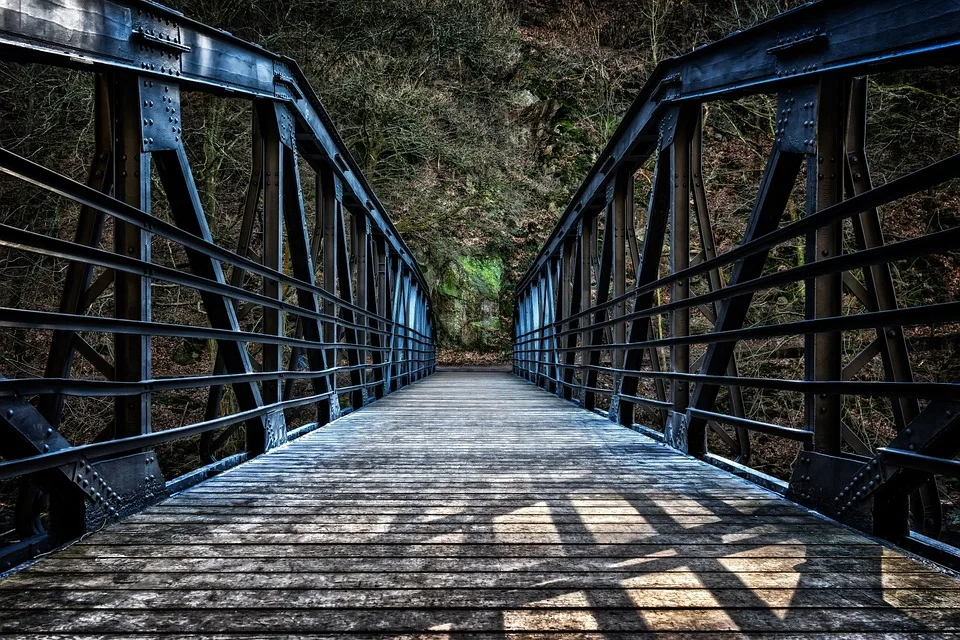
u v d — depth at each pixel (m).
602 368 6.15
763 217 2.98
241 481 2.93
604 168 6.03
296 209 4.52
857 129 2.81
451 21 15.90
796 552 1.88
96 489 2.07
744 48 3.12
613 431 4.90
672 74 4.02
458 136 16.81
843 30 2.38
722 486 2.85
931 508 2.95
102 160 2.63
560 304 9.35
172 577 1.66
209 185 10.35
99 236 2.51
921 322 1.58
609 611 1.46
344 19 12.56
